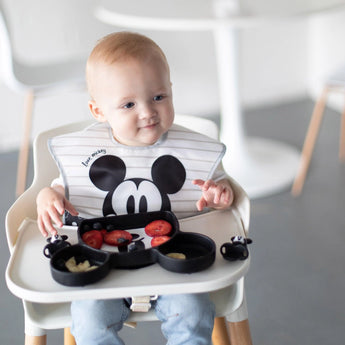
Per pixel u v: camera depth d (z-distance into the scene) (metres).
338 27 3.14
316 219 2.19
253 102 3.42
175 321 1.00
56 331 1.66
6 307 1.77
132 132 1.02
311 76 3.46
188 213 1.12
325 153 2.73
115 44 1.01
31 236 1.06
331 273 1.85
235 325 1.10
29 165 2.81
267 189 2.43
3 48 2.28
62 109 3.06
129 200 1.10
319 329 1.61
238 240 0.94
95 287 0.86
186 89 3.25
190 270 0.88
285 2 2.10
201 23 1.92
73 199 1.09
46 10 2.84
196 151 1.12
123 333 1.64
